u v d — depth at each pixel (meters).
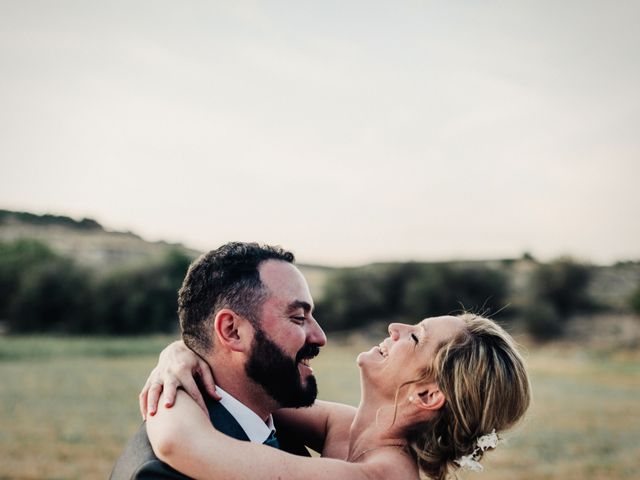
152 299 61.00
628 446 16.31
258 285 2.48
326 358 47.41
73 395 24.41
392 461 2.60
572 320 64.38
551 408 24.08
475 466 2.68
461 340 2.76
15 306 60.22
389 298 66.31
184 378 2.40
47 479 11.59
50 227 103.31
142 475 2.13
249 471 2.17
